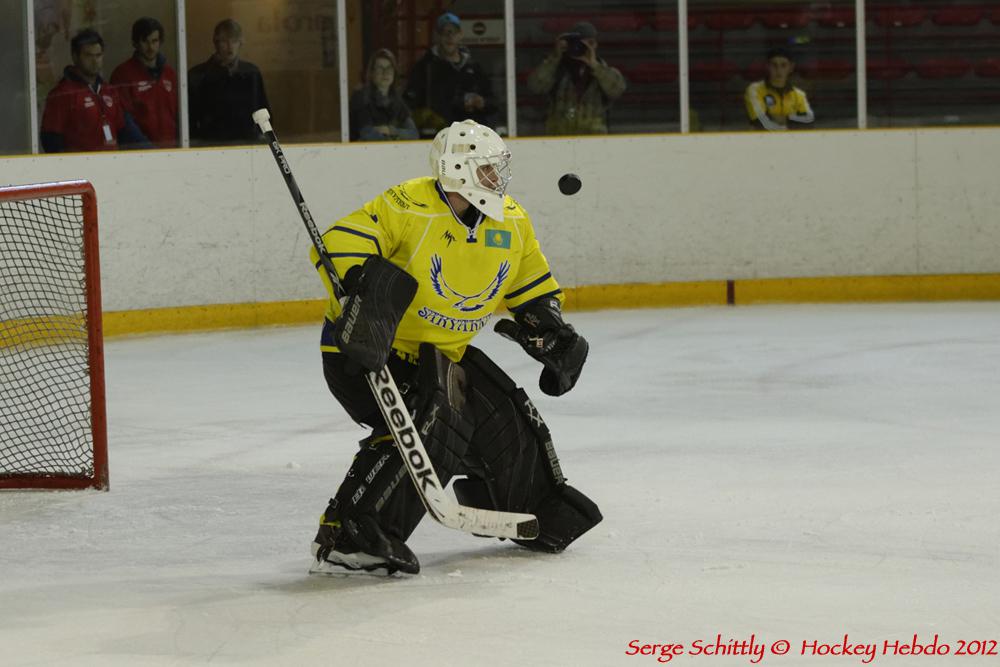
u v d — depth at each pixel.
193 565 12.58
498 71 32.06
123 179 29.08
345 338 11.00
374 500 11.54
